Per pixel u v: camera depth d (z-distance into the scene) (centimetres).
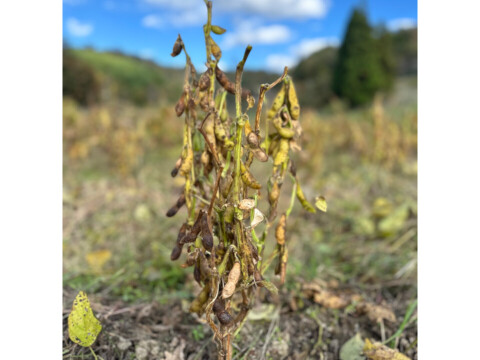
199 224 109
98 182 398
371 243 272
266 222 131
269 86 106
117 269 221
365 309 178
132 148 425
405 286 209
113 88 979
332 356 162
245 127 112
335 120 643
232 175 111
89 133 517
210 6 113
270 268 209
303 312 180
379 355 149
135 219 300
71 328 129
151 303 179
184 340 159
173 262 227
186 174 121
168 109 572
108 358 145
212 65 114
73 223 286
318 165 444
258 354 156
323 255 254
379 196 377
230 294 106
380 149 456
